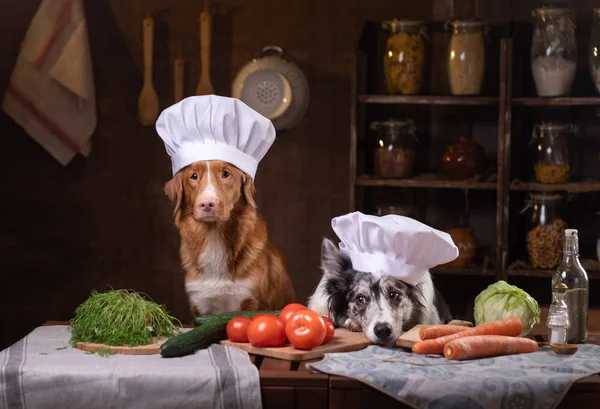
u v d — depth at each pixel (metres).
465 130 4.57
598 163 4.48
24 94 4.55
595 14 4.19
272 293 3.10
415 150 4.36
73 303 4.82
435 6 4.60
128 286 4.83
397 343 2.34
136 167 4.77
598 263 4.22
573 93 4.48
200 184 2.79
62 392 2.04
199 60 4.70
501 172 4.18
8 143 4.72
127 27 4.70
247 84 4.56
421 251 2.42
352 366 2.12
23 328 4.82
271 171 4.76
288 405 2.08
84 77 4.51
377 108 4.57
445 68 4.54
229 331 2.37
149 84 4.66
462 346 2.19
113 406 2.04
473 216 4.62
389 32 4.31
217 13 4.67
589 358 2.23
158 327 2.39
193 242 2.99
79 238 4.80
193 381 2.05
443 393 2.01
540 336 2.56
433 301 2.62
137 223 4.80
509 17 4.54
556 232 4.21
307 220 4.77
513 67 4.46
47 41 4.46
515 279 4.59
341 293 2.51
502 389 2.01
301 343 2.23
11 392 2.04
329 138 4.72
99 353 2.25
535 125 4.29
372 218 2.44
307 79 4.69
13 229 4.78
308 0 4.65
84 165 4.77
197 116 2.77
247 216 2.96
